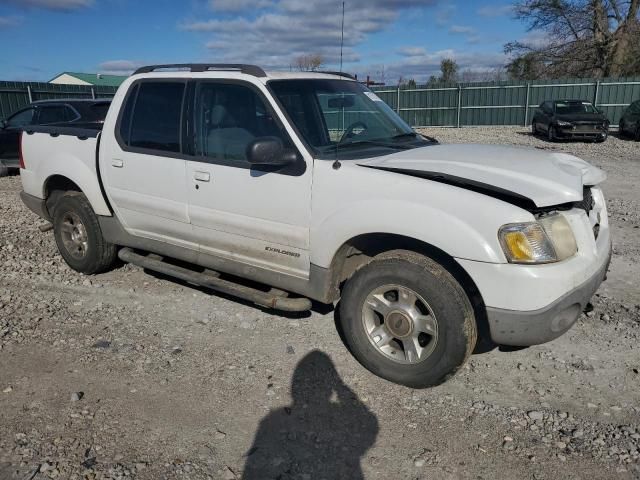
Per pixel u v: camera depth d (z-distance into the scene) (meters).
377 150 4.09
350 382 3.66
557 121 19.66
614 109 25.59
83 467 2.84
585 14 33.59
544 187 3.27
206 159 4.27
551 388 3.57
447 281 3.28
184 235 4.60
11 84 20.02
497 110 28.17
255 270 4.24
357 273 3.66
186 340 4.25
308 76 4.36
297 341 4.22
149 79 4.71
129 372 3.78
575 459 2.91
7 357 3.98
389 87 30.39
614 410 3.32
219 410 3.36
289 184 3.82
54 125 6.00
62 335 4.33
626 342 4.13
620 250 6.34
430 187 3.30
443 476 2.81
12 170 13.02
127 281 5.49
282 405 3.41
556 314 3.18
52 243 6.91
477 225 3.15
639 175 12.11
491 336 3.27
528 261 3.10
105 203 5.14
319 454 2.97
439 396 3.50
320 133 4.05
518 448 3.00
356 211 3.51
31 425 3.18
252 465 2.89
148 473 2.81
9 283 5.45
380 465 2.89
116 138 4.88
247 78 4.11
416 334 3.47
